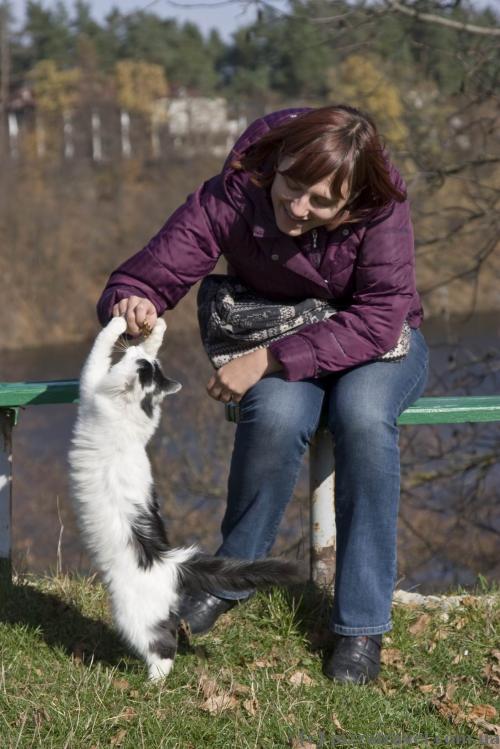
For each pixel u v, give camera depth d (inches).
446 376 315.3
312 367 119.0
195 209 122.7
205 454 432.8
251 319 122.0
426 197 286.8
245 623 134.6
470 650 131.1
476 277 287.9
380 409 117.9
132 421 116.3
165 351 528.1
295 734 108.7
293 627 133.3
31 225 952.3
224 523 125.9
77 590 144.0
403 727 112.7
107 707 111.0
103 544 115.2
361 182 111.4
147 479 119.0
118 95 1316.4
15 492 513.3
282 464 118.7
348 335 118.9
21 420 628.4
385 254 117.8
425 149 282.2
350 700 116.0
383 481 117.8
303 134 109.2
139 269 124.9
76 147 1268.5
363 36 274.5
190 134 1127.6
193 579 116.3
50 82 1380.4
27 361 791.1
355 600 121.0
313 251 120.2
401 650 131.1
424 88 287.3
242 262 123.6
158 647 114.7
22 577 148.3
